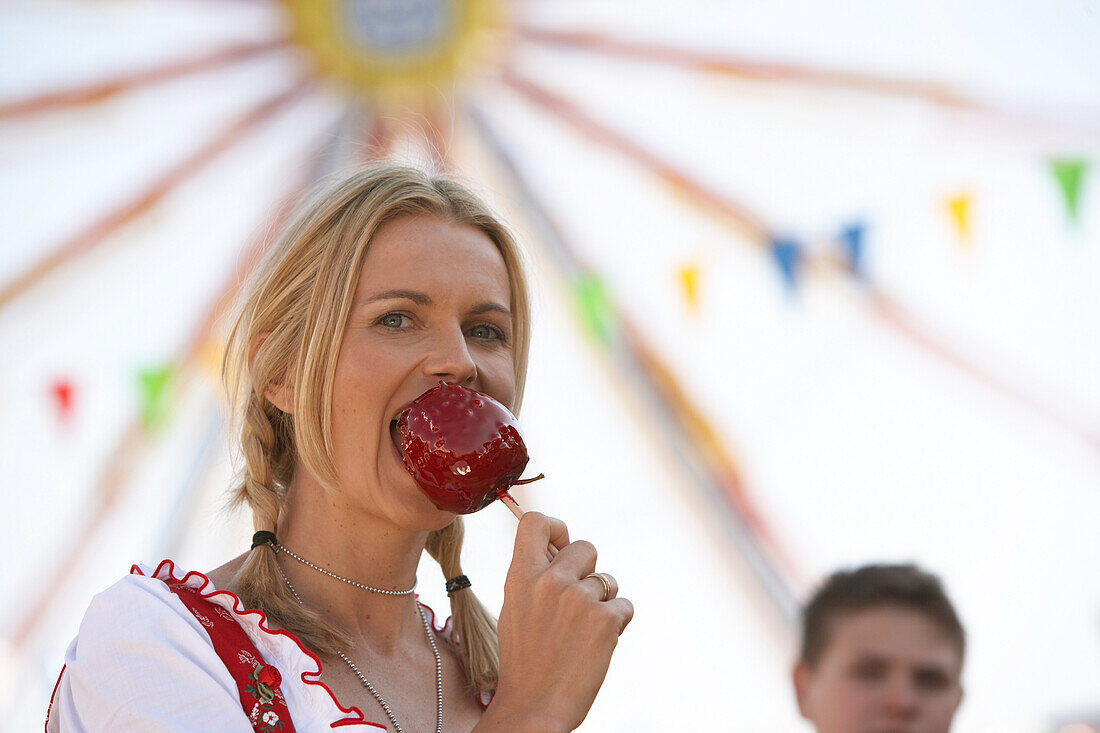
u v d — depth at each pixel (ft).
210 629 7.22
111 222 33.22
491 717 7.10
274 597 7.83
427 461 7.64
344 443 7.91
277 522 8.45
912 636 12.70
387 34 34.19
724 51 33.88
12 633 32.27
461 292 8.21
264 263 8.95
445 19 34.19
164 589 7.31
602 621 7.22
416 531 8.42
